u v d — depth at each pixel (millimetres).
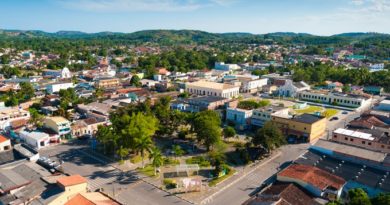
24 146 109500
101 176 95875
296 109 180750
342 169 91875
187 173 96500
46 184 80688
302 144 124062
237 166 103250
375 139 109625
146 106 138625
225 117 154375
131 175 96875
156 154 97562
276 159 108938
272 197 72625
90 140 128750
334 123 153750
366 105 191000
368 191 81188
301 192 76875
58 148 119375
